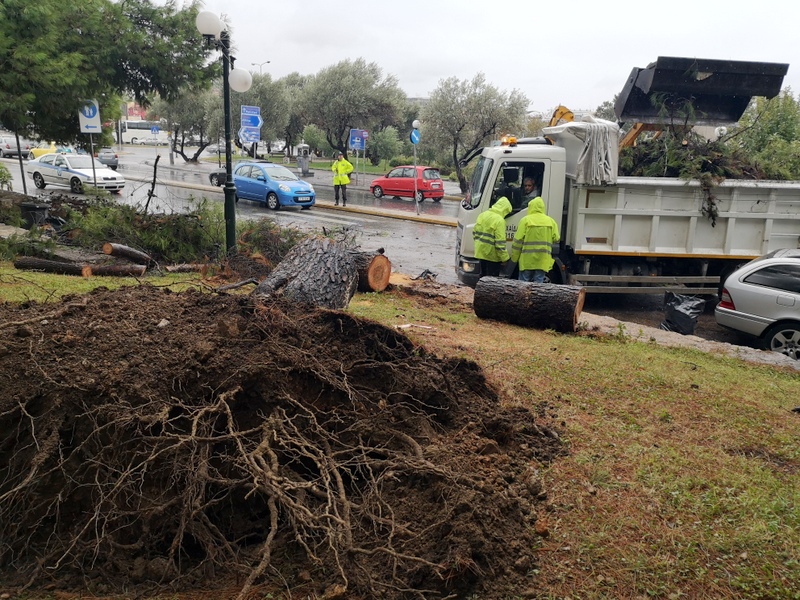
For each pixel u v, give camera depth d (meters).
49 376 4.27
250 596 3.46
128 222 13.50
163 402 4.19
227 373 4.50
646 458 4.75
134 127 86.38
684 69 11.48
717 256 11.71
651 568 3.54
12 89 13.38
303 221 22.23
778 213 11.55
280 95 46.88
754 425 5.57
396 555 3.26
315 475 4.37
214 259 12.98
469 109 33.81
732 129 12.95
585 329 9.31
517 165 11.54
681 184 11.23
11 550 3.84
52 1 14.25
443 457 4.30
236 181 25.97
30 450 4.05
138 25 16.33
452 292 11.53
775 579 3.45
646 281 11.86
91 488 3.97
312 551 3.75
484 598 3.34
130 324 5.04
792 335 9.45
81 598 3.54
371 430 4.59
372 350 5.41
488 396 5.55
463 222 12.32
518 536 3.73
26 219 16.38
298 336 5.18
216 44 11.75
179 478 3.94
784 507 4.11
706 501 4.17
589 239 11.54
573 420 5.45
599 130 10.85
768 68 11.52
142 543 3.79
